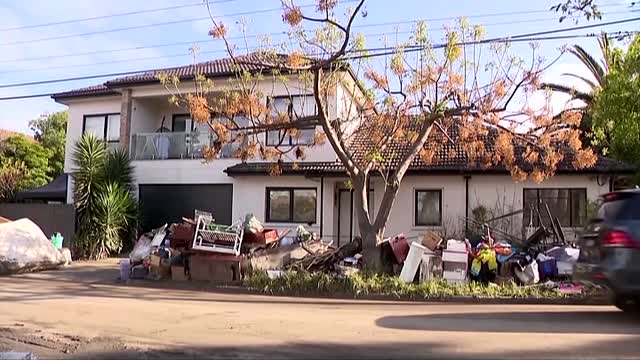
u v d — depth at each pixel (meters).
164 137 24.66
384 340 8.10
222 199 23.66
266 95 19.28
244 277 15.13
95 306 11.58
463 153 20.89
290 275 14.45
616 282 8.60
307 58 14.71
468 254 14.47
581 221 20.03
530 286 13.27
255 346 7.79
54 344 8.01
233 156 23.41
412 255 14.41
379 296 13.21
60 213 22.20
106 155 23.56
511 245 16.16
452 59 14.51
